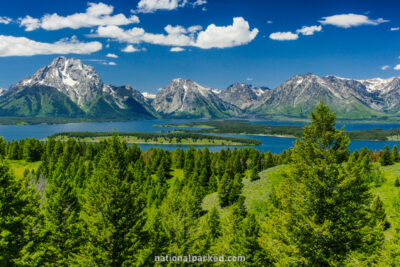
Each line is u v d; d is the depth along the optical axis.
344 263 17.02
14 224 19.55
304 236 18.97
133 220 23.73
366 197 18.69
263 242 21.70
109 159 24.12
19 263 18.17
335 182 18.69
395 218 23.84
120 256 21.95
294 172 20.84
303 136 20.69
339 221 18.31
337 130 19.81
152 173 125.88
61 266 27.69
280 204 22.59
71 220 31.83
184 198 31.03
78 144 153.75
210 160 134.12
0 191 19.20
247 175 115.12
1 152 22.70
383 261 18.42
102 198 23.08
